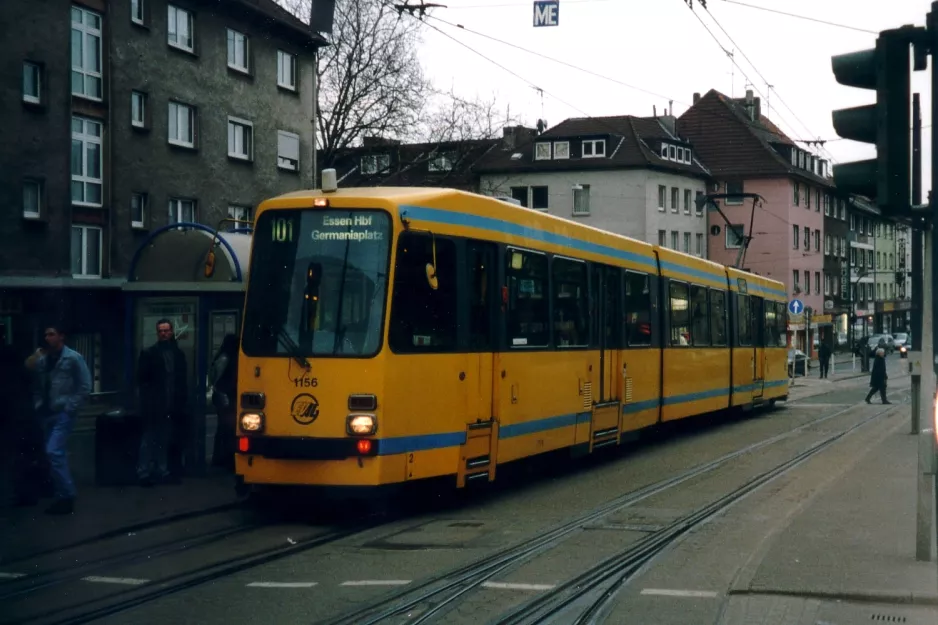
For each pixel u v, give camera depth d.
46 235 28.69
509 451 13.12
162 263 14.54
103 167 31.27
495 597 7.79
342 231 11.37
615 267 17.25
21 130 27.92
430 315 11.64
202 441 14.45
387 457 10.92
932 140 6.81
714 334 23.86
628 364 17.72
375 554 9.55
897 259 112.56
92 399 30.70
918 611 7.10
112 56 31.42
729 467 16.48
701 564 8.77
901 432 22.61
